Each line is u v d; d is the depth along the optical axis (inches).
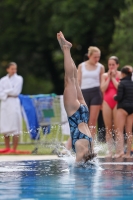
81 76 1016.2
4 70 3280.0
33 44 3184.1
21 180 596.7
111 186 545.0
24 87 3425.2
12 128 1128.8
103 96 1007.6
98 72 1012.5
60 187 540.1
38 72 3376.0
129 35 2348.7
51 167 742.5
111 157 943.7
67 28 2714.1
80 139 714.8
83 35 2783.0
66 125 1139.3
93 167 718.5
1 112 1142.3
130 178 606.5
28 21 3075.8
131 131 989.2
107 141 987.9
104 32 2765.7
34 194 497.7
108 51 2861.7
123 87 970.7
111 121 994.7
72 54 3006.9
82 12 2706.7
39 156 1005.8
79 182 575.2
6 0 3159.5
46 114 1130.7
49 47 3125.0
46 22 2989.7
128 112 978.7
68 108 728.3
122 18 2370.8
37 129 1128.8
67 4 2704.2
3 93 1142.3
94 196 484.1
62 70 3297.2
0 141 1328.7
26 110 1131.3
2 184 565.3
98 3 2723.9
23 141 1318.9
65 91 734.5
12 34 3161.9
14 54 3223.4
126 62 2332.7
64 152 988.6
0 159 914.7
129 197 477.4
